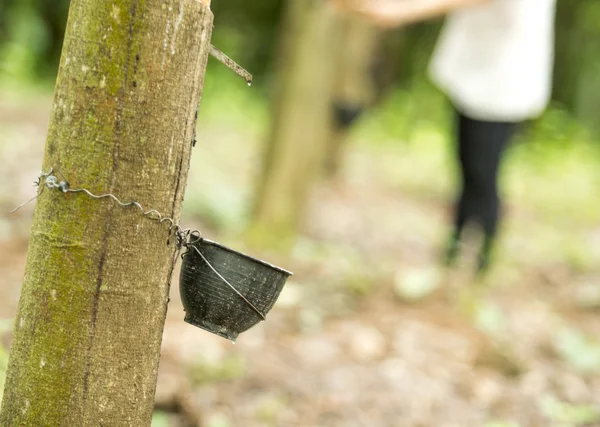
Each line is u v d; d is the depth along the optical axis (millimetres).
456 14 5828
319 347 4906
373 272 6512
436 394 4508
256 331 5059
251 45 19234
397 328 5266
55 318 2268
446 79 5863
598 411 4520
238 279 2455
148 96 2230
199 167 10039
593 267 8117
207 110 15523
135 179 2252
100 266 2258
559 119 17250
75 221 2242
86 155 2227
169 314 5141
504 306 6117
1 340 4207
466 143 5887
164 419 3893
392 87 16828
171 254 2371
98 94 2213
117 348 2311
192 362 4449
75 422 2297
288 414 4172
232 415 4094
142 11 2193
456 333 5320
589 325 6109
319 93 7070
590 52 19297
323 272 6328
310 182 7215
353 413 4234
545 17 5730
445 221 10062
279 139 7125
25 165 8609
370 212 9734
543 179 14141
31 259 2307
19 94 13430
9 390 2336
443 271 6082
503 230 9695
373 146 15352
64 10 17828
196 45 2281
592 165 15695
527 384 4762
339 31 7117
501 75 5641
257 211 7172
